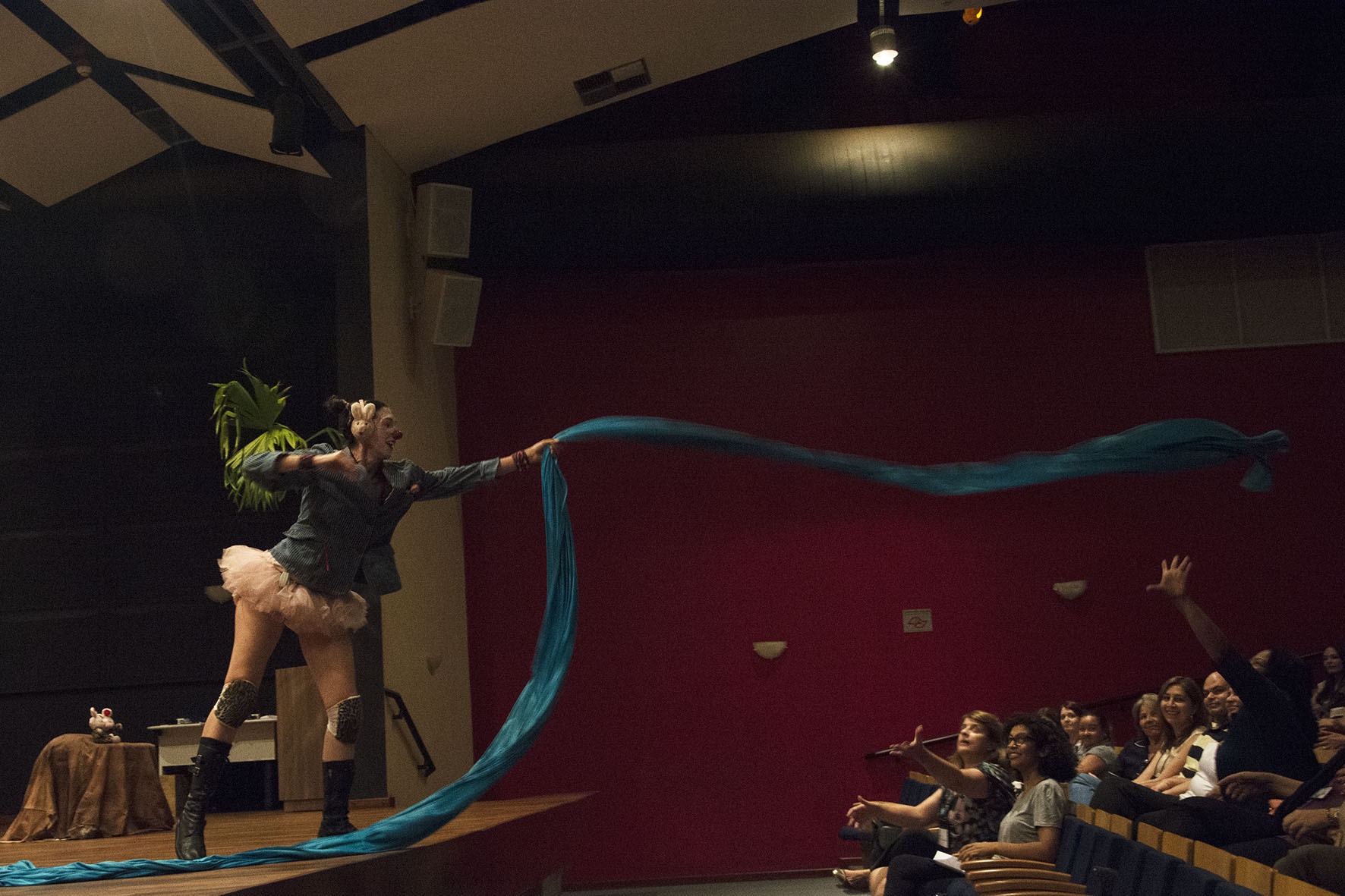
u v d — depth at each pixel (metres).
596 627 9.70
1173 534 9.62
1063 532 9.68
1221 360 9.84
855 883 8.05
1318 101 9.24
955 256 10.09
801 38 9.36
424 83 7.99
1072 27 10.16
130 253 9.28
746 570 9.74
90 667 8.86
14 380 9.20
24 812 6.35
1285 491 9.62
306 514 3.73
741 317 10.08
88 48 7.25
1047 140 9.16
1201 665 9.44
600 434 4.35
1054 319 9.97
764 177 9.12
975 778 5.06
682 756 9.50
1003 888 4.16
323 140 8.16
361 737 7.42
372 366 7.88
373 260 8.13
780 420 9.93
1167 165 9.08
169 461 9.06
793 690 9.57
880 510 9.78
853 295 10.08
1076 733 7.91
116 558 8.98
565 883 9.27
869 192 9.09
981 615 9.61
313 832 4.82
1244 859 3.30
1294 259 9.92
